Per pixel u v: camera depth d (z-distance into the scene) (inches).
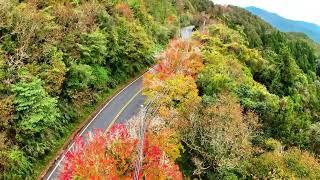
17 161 1339.8
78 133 1711.4
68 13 1894.7
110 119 1894.7
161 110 1505.9
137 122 1084.5
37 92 1400.1
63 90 1763.0
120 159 970.1
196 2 6742.1
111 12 2469.2
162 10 4116.6
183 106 1642.5
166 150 1250.6
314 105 2819.9
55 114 1521.9
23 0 1752.0
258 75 2783.0
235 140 1526.8
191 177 1504.7
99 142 973.8
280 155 1551.4
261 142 1710.1
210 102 1718.8
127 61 2517.2
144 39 2593.5
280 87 2728.8
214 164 1521.9
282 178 1455.5
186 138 1549.0
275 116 1897.1
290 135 1866.4
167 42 3531.0
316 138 1929.1
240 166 1501.0
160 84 1726.1
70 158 976.3
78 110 1843.0
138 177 933.2
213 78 1963.6
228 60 2374.5
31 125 1409.9
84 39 1925.4
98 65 2118.6
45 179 1398.9
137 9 3090.6
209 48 2490.2
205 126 1557.6
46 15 1673.2
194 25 5044.3
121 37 2396.7
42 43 1641.2
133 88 2400.3
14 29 1531.7
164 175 989.2
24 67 1461.6
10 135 1393.9
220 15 6043.3
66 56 1764.3
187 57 2055.9
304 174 1477.6
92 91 2048.5
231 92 1937.7
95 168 899.4
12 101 1381.6
